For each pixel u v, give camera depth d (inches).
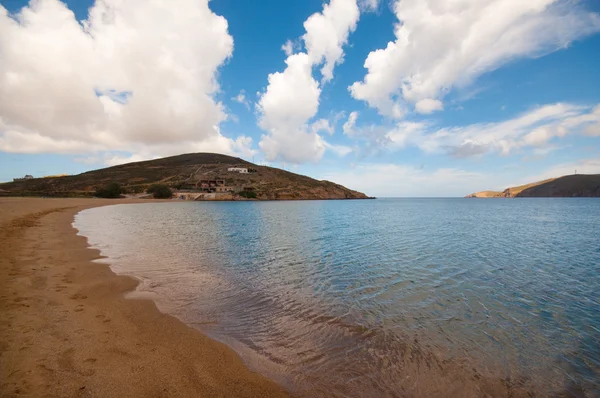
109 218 1460.4
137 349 216.1
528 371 209.3
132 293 348.2
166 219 1477.6
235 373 194.4
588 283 423.5
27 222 968.3
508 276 461.4
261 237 881.5
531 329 276.1
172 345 227.0
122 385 169.3
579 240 849.5
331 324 280.2
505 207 3464.6
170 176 6924.2
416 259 585.0
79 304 297.3
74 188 5447.8
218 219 1542.8
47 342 212.5
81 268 443.2
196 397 165.5
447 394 181.5
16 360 184.7
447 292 381.4
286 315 300.5
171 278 421.7
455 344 245.0
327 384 187.3
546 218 1713.8
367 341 247.1
